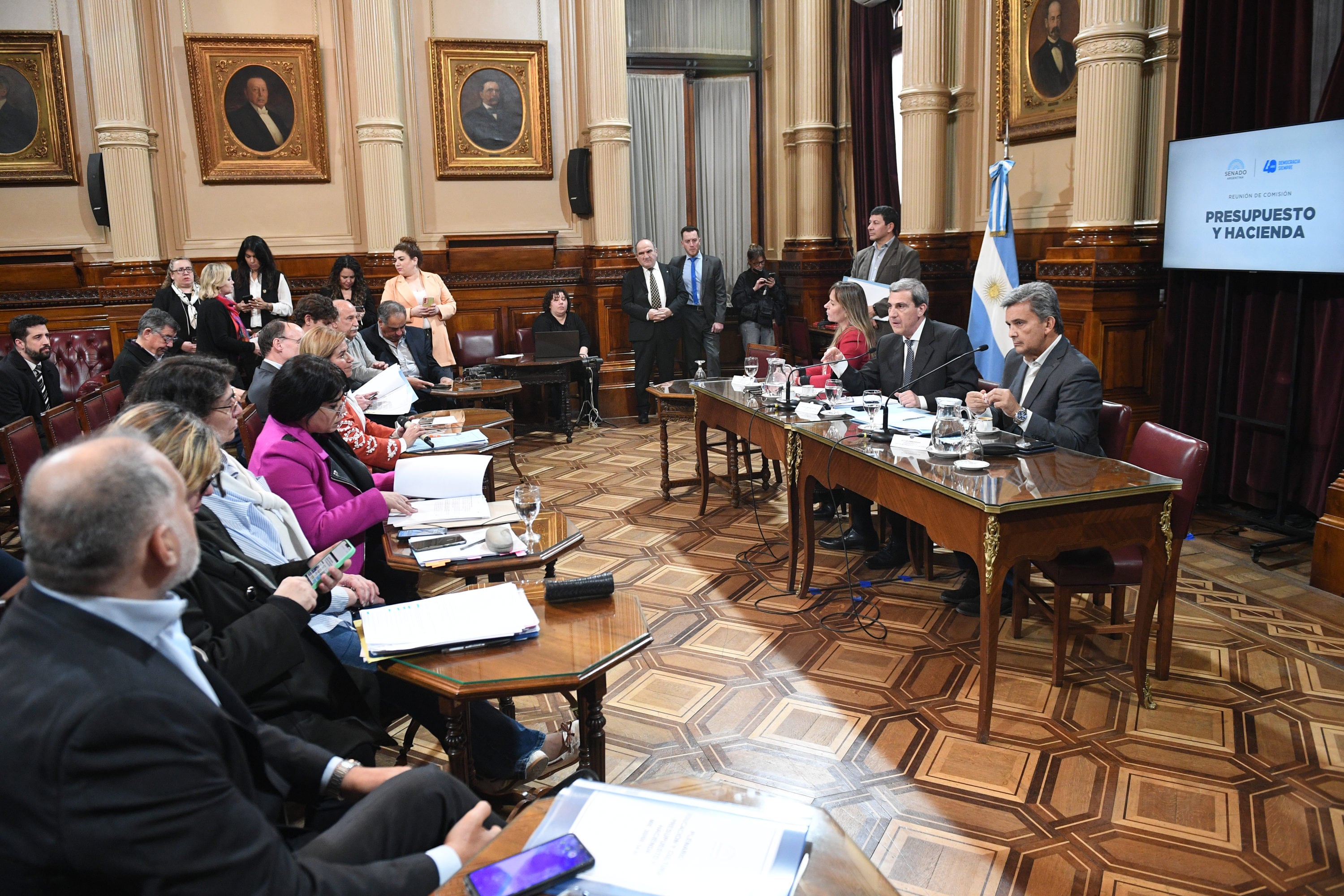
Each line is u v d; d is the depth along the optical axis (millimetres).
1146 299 5309
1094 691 3158
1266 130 4309
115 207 7531
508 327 8578
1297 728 2885
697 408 5387
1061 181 6098
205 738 1219
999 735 2891
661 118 9766
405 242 7348
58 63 7469
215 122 7855
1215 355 4977
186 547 1268
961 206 7109
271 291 7035
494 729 2381
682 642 3686
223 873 1180
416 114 8266
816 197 8953
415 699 2395
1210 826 2404
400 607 2219
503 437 4258
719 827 1321
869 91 8312
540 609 2305
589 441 7730
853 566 4496
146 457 1250
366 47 7844
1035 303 3557
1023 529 2709
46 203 7641
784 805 1409
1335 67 4141
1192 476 2963
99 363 7273
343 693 2148
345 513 2814
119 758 1119
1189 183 4754
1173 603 3092
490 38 8305
